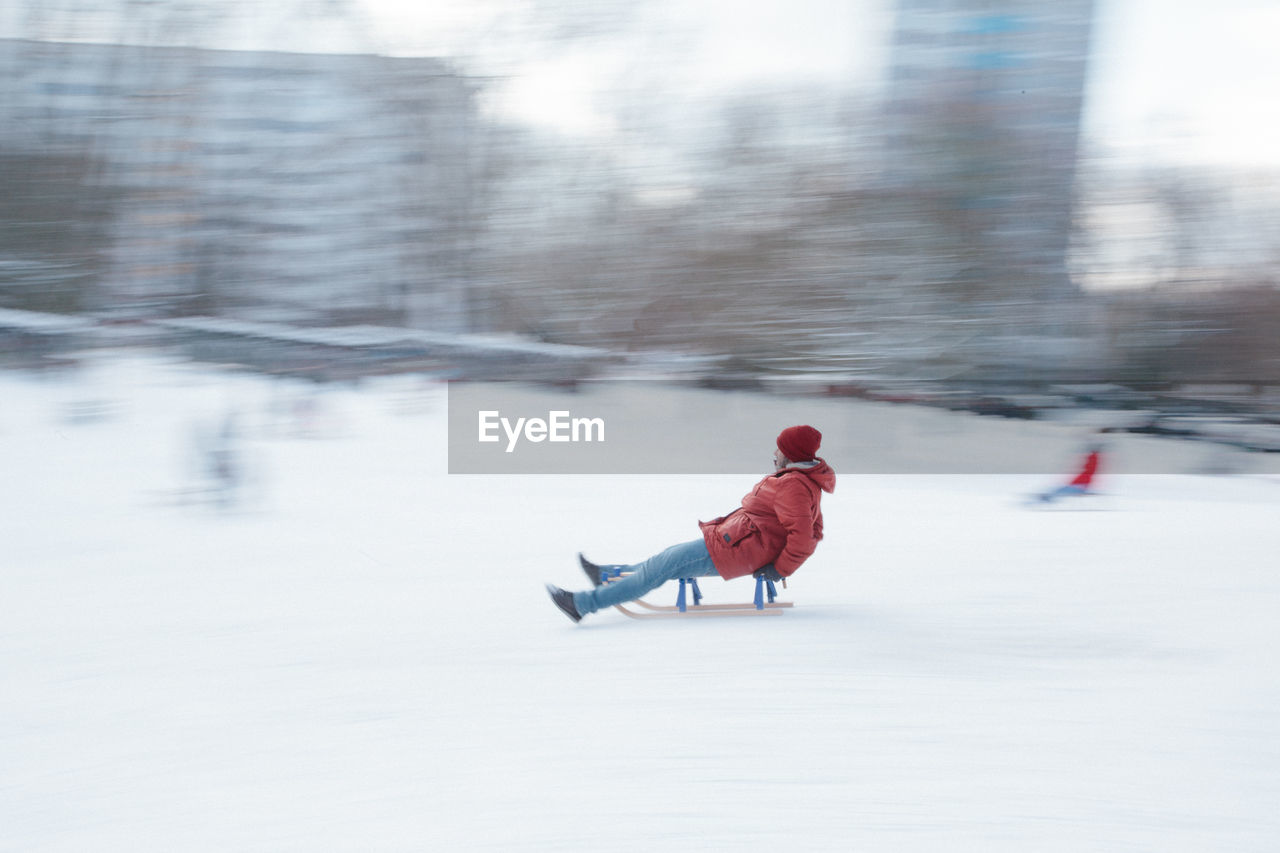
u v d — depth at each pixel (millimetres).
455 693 3254
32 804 2459
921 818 2350
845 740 2832
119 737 2893
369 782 2559
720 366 20031
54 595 4742
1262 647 3816
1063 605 4527
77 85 21656
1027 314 19594
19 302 20641
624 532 6766
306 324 22312
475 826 2309
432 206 23922
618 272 22719
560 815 2361
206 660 3668
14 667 3590
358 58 23562
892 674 3443
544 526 6938
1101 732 2898
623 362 21453
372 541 6238
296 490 8258
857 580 5125
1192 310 20297
